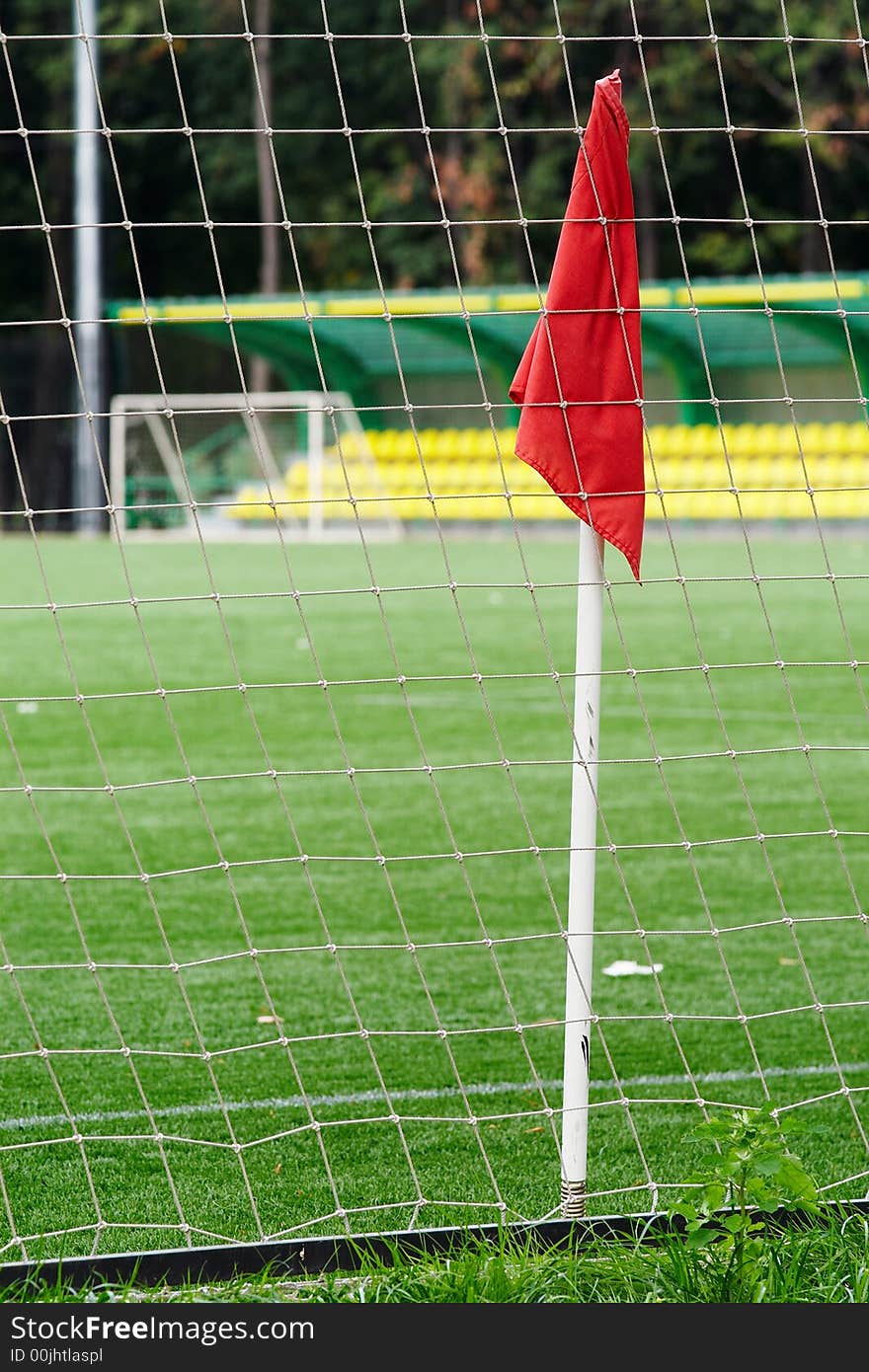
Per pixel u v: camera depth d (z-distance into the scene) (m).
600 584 9.05
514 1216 9.60
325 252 112.00
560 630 45.72
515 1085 12.54
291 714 31.78
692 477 82.06
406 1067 12.93
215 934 16.89
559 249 8.98
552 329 8.94
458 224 9.35
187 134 9.31
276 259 111.62
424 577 59.19
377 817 22.84
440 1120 11.28
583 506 8.95
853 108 98.19
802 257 104.31
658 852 20.73
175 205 115.50
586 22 98.75
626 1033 13.77
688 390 83.38
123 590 55.41
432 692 34.66
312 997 14.75
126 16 108.31
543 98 104.00
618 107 8.98
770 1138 8.36
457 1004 14.59
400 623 47.78
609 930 17.19
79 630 46.28
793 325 76.81
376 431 91.50
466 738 29.03
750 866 19.95
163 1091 12.34
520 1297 7.98
